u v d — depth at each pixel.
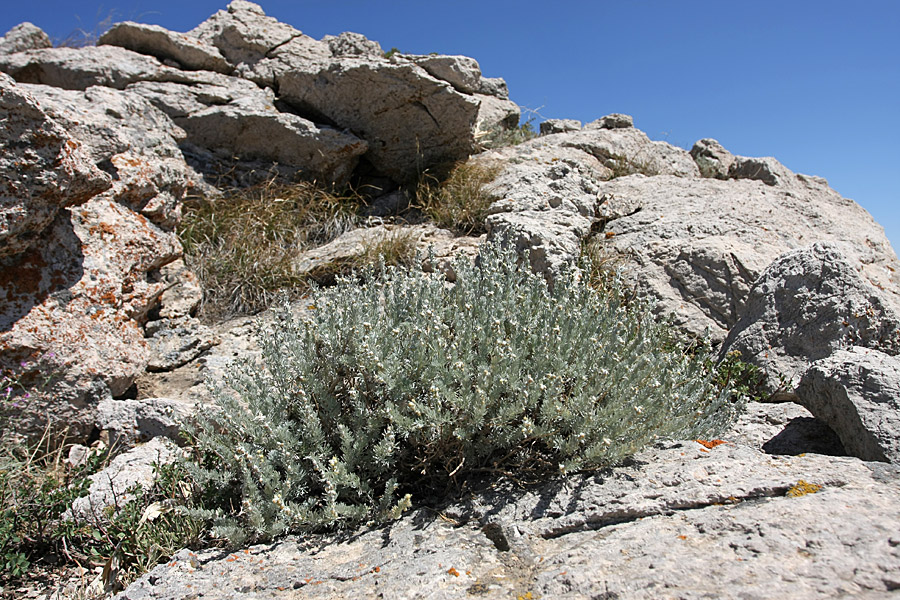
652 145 10.68
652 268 5.98
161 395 4.81
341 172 8.39
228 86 8.37
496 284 3.87
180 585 2.68
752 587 2.04
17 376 4.26
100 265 4.93
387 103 8.15
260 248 6.60
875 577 2.00
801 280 4.67
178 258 6.03
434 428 3.10
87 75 7.84
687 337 5.23
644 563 2.30
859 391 3.29
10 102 4.14
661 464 3.02
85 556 3.32
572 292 4.04
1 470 3.58
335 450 3.36
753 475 2.79
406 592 2.39
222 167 7.99
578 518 2.74
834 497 2.53
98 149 5.41
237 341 5.54
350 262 6.33
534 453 3.25
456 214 7.18
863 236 7.10
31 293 4.50
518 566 2.53
